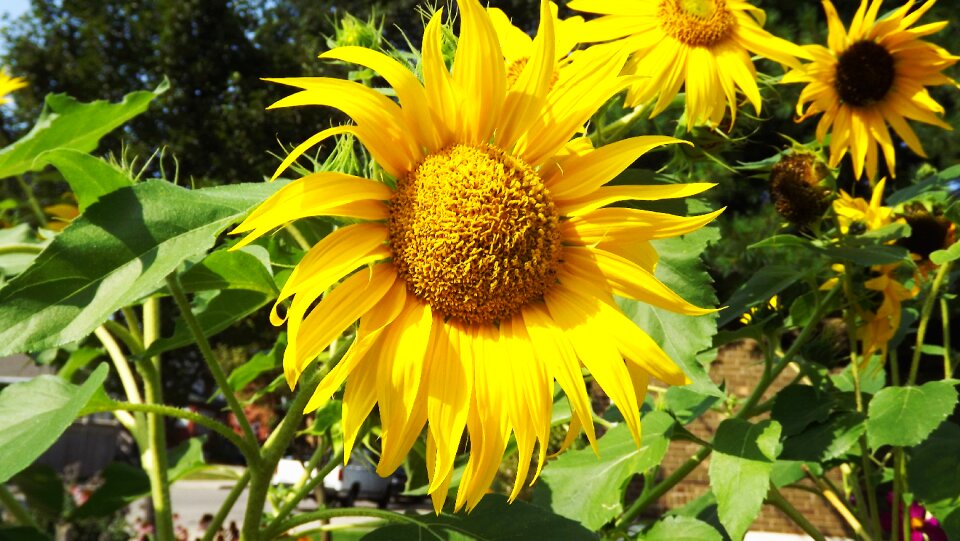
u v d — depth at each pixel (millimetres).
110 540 2072
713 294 477
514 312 398
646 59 609
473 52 382
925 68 793
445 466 359
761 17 671
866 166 806
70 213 625
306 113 4680
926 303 637
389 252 382
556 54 407
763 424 520
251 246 446
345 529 490
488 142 410
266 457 397
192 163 4742
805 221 637
